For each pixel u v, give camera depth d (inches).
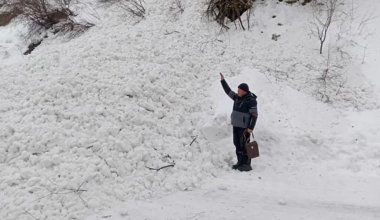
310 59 368.5
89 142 257.6
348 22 387.5
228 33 413.7
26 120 275.6
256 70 358.0
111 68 339.0
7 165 245.1
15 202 213.3
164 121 297.1
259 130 297.0
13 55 521.7
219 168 271.9
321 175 263.6
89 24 494.9
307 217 208.8
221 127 301.3
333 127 307.1
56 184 224.5
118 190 229.6
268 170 271.7
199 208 219.6
